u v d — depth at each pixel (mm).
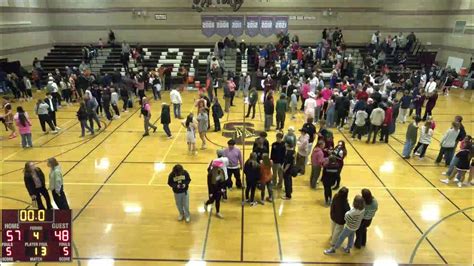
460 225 8266
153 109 18703
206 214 8680
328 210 8898
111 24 27688
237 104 19828
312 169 9852
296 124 15859
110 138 14188
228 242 7570
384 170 11266
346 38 27844
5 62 22016
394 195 9664
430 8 27062
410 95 16609
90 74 21516
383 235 7859
